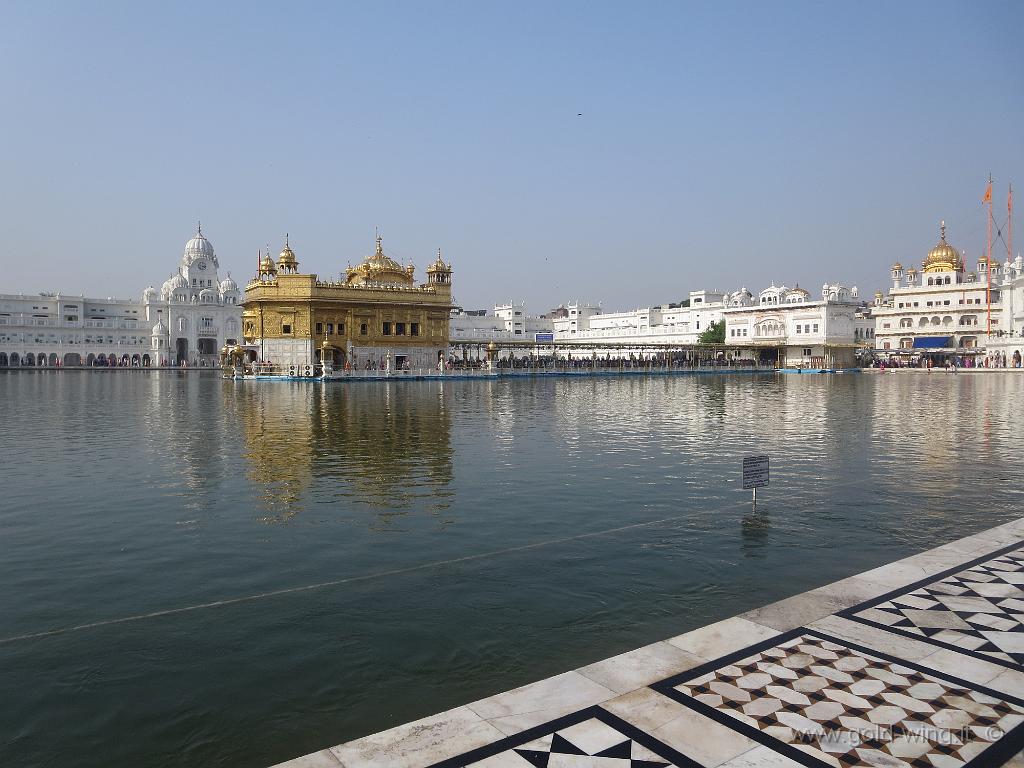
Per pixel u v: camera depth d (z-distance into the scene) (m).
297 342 61.28
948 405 33.84
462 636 6.47
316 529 10.05
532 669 5.84
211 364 108.94
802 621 6.39
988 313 87.06
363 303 63.50
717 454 17.25
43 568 8.38
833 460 16.34
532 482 13.55
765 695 5.05
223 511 11.14
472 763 4.23
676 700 5.00
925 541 9.49
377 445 18.67
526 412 29.47
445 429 22.61
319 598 7.41
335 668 5.88
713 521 10.57
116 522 10.48
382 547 9.17
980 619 6.40
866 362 99.94
